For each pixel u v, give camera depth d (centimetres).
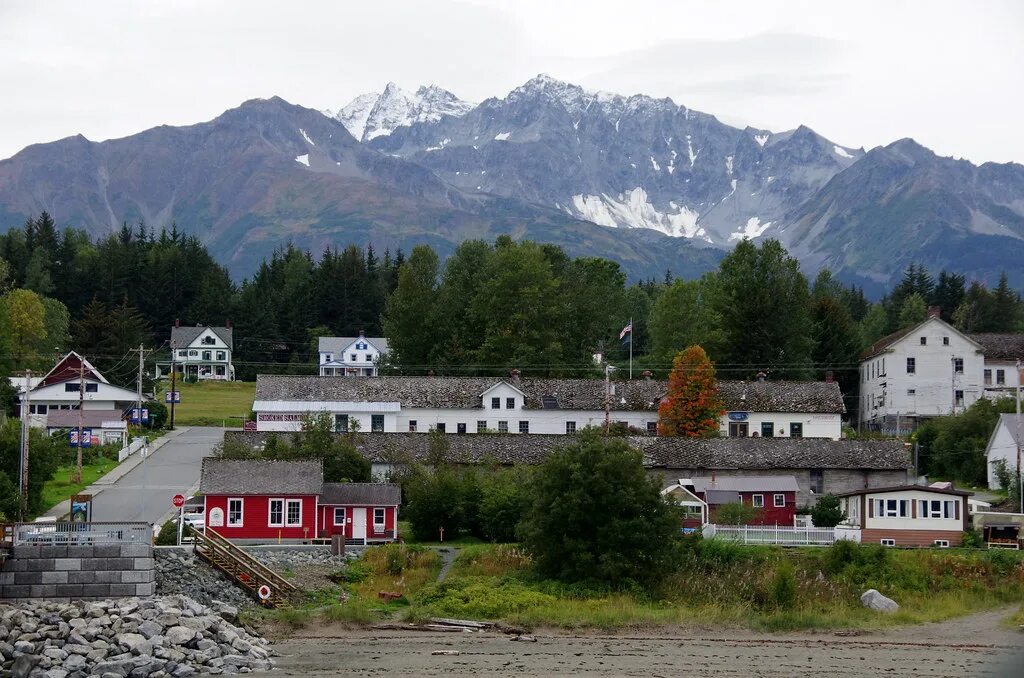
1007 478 17462
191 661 9125
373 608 11388
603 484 12319
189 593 11200
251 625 10581
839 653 10181
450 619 11062
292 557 12794
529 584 12231
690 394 19650
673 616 11369
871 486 17038
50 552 10462
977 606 12194
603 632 10812
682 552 12694
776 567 12538
